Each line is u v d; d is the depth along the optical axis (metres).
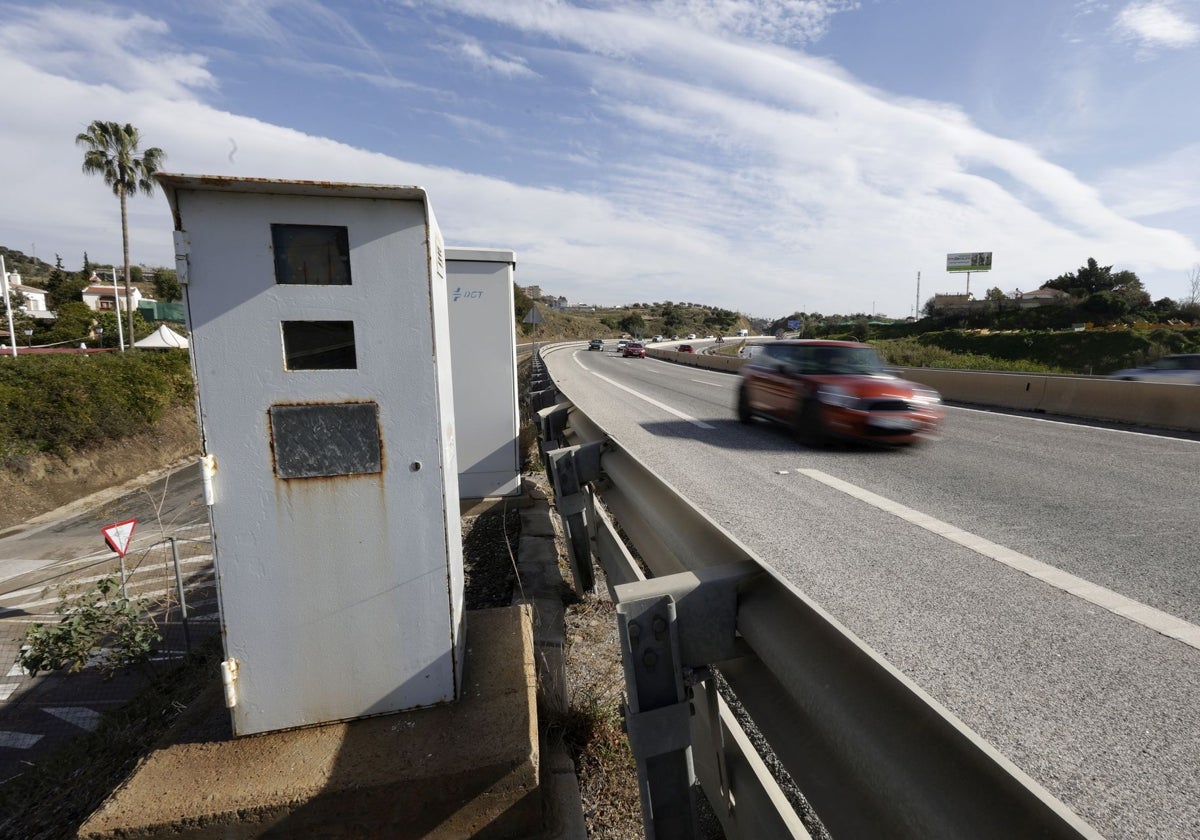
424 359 1.99
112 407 17.73
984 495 5.42
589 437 5.15
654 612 1.61
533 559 4.70
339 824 1.83
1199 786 1.78
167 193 1.77
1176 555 3.83
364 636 2.08
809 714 1.31
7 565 11.28
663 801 1.65
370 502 2.02
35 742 5.67
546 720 2.55
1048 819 0.78
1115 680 2.37
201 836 1.76
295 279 1.90
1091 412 11.21
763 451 7.70
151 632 5.59
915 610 3.01
